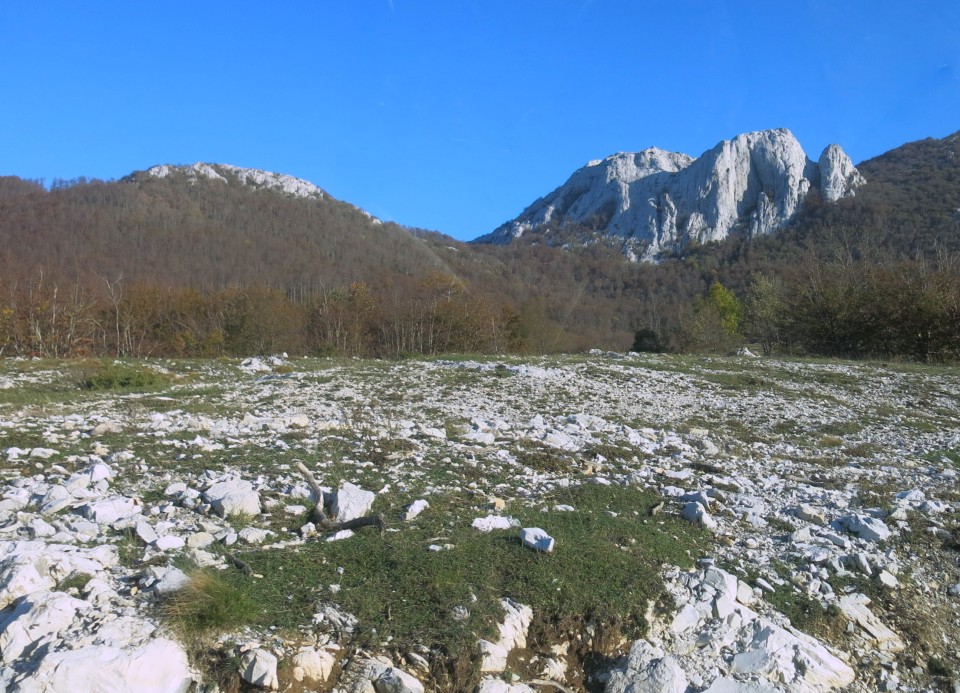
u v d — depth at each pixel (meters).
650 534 6.89
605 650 5.32
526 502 7.52
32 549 5.16
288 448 8.77
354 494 6.91
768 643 5.49
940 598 6.65
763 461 10.98
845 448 12.53
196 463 7.90
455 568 5.59
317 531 6.30
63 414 11.23
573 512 7.24
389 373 18.94
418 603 5.14
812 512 8.05
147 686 4.01
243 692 4.21
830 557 6.93
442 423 12.24
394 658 4.65
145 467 7.61
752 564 6.74
